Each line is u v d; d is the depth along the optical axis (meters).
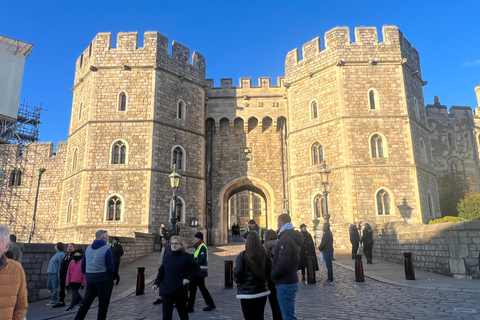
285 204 26.67
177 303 5.36
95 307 8.24
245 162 27.86
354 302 7.41
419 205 21.56
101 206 21.94
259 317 4.57
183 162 24.42
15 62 37.62
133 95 23.67
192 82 26.27
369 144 22.44
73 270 7.99
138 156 22.66
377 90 23.31
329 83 24.05
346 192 21.77
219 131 28.31
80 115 25.05
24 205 29.59
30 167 30.44
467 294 7.61
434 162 32.38
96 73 24.03
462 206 21.83
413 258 12.58
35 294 9.28
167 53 25.11
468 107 34.41
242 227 57.72
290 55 26.89
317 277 11.16
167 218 22.59
